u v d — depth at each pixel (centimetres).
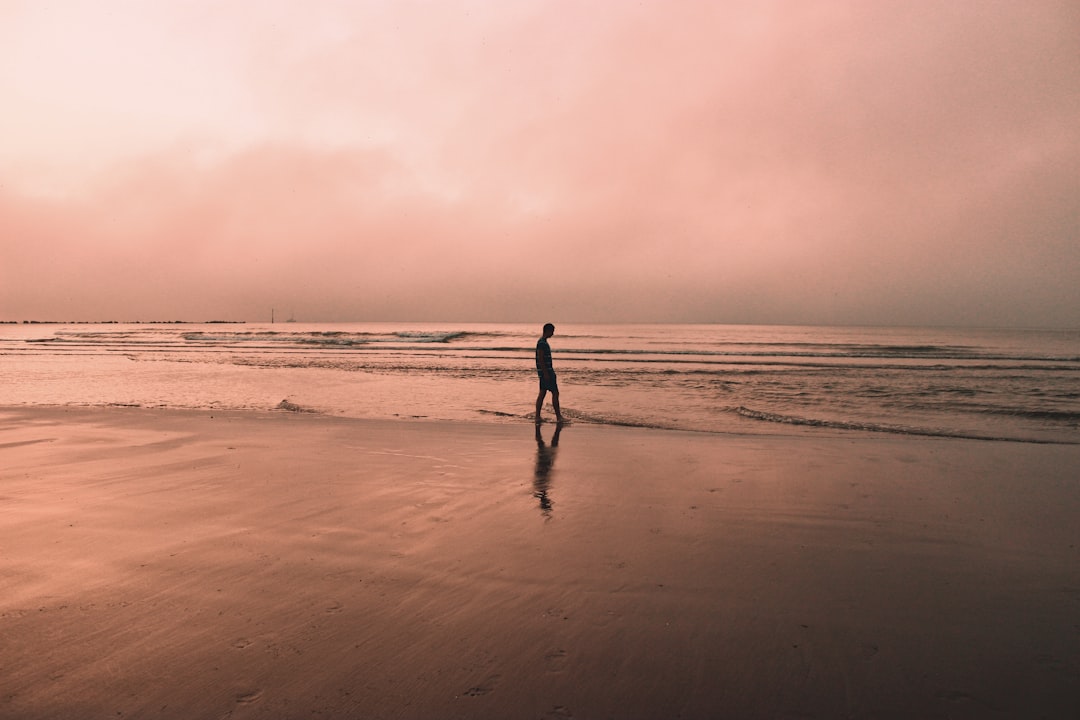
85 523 461
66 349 3894
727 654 276
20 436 855
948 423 1123
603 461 717
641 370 2309
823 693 247
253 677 252
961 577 370
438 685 249
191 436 862
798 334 10225
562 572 372
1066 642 288
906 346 5000
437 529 456
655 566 385
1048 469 677
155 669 257
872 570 380
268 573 365
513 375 2061
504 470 665
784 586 354
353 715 228
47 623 297
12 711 226
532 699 240
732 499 552
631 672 261
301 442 823
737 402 1401
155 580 352
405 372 2180
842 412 1266
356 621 304
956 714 233
